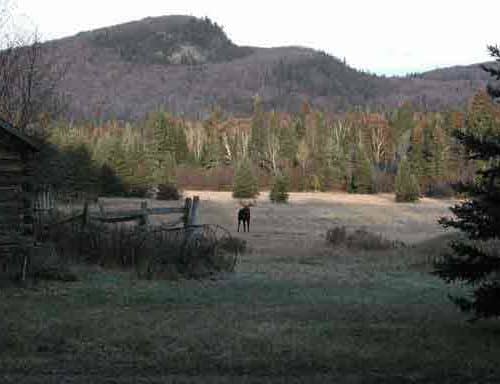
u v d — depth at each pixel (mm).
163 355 8414
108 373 7594
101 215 19797
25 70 25625
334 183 107375
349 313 12586
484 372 8062
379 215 64438
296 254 27672
